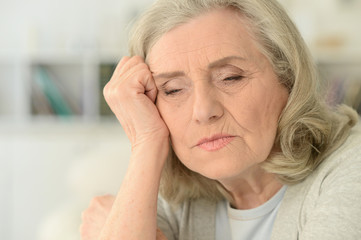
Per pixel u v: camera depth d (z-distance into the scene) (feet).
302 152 2.62
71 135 10.61
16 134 10.53
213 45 2.37
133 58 2.79
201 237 3.03
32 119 10.95
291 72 2.56
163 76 2.55
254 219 2.86
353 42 10.64
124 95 2.73
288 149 2.58
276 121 2.52
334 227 2.15
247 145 2.45
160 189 3.15
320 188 2.51
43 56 10.89
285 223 2.59
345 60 10.16
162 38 2.52
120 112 2.79
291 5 10.66
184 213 3.14
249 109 2.40
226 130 2.42
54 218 5.85
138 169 2.66
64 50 10.85
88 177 6.77
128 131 2.81
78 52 10.82
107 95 2.84
